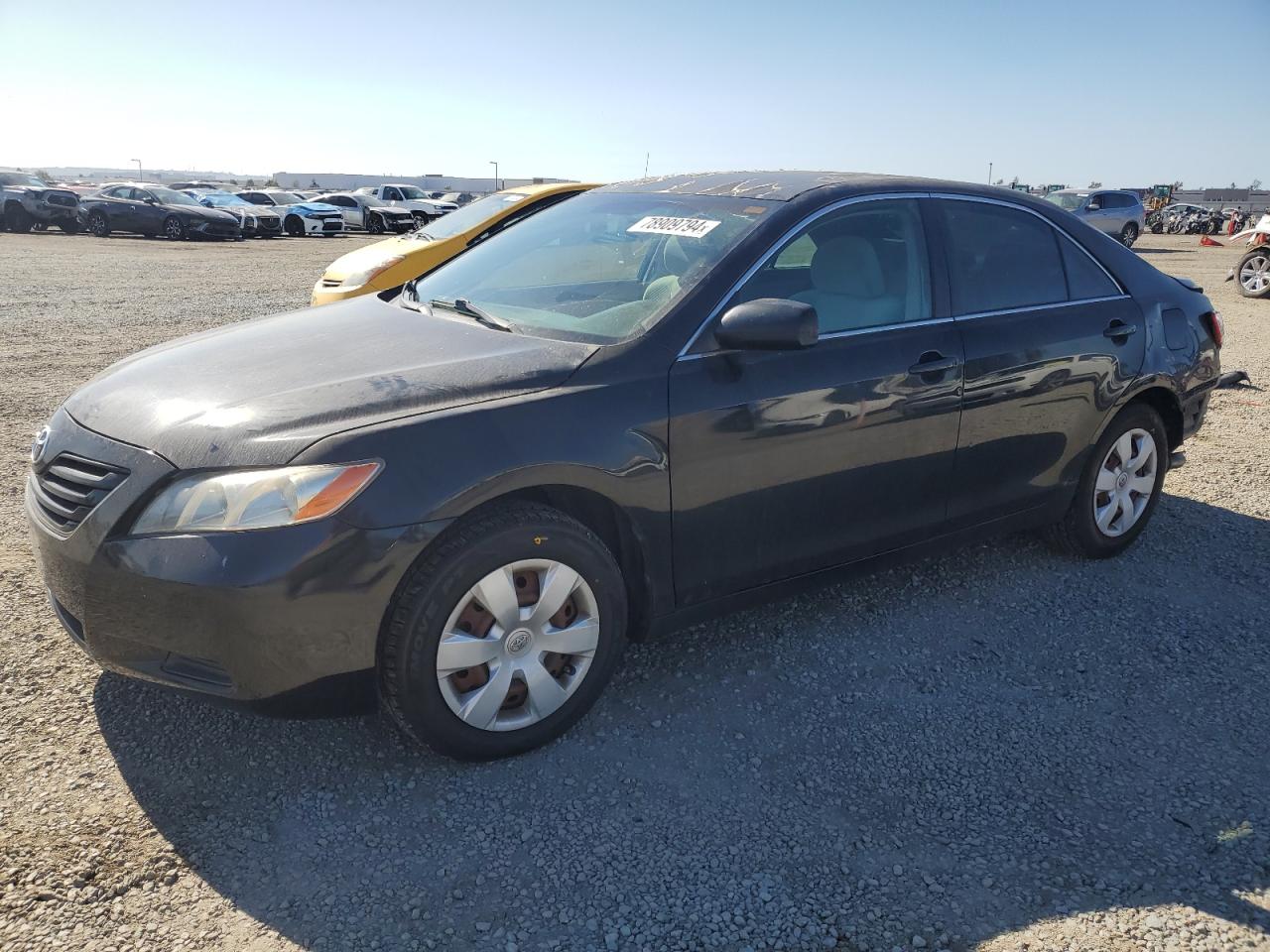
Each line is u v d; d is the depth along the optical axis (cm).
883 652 355
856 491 339
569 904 230
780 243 328
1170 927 226
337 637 247
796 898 233
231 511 240
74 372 791
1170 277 459
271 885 232
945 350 353
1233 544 468
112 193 2938
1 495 484
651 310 309
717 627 371
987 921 228
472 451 258
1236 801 274
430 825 255
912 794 274
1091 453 417
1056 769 288
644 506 289
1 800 255
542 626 278
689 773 281
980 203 390
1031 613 389
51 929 215
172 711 301
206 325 1065
